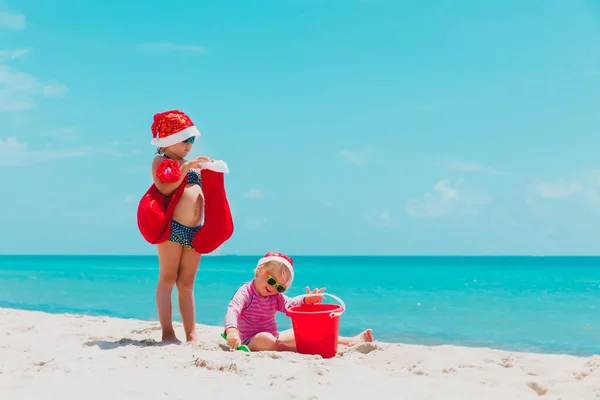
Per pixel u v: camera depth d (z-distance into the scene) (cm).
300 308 511
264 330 503
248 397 304
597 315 1204
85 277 3016
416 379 370
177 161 510
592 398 335
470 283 2936
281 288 490
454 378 386
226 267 6216
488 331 923
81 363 387
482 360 459
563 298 1808
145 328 605
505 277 4016
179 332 607
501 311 1296
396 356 465
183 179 490
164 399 297
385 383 354
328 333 454
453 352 494
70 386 317
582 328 973
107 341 507
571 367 429
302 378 353
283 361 403
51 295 1612
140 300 1425
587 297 1858
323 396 314
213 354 420
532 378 388
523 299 1738
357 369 393
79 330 616
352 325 989
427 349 511
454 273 4978
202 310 1169
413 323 1027
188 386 323
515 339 839
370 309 1327
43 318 748
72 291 1792
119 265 6581
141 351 432
